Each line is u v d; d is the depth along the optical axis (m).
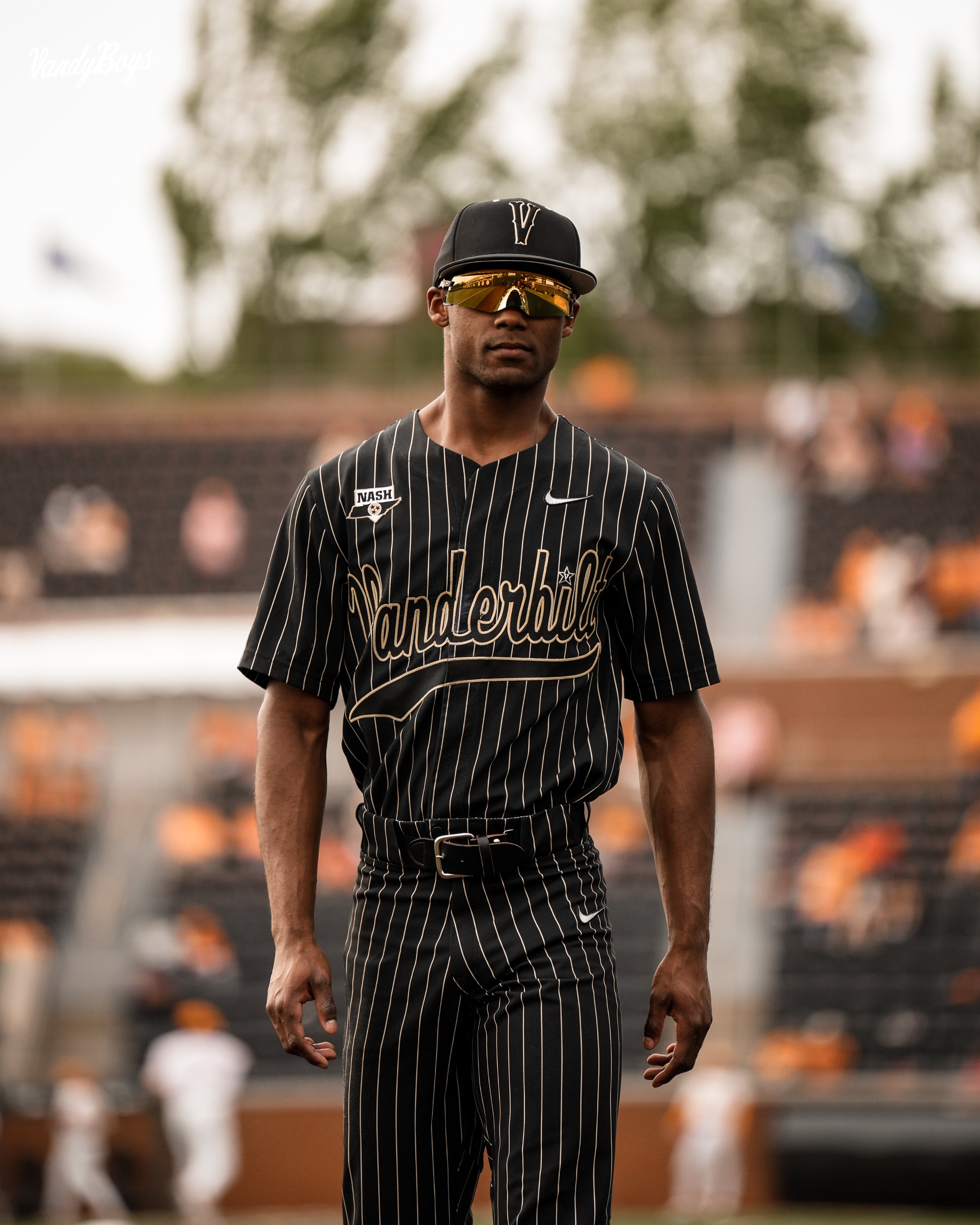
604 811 32.44
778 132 62.00
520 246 5.32
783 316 60.19
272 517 44.12
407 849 5.34
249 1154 25.16
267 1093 25.59
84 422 46.16
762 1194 24.28
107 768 36.38
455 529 5.39
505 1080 5.12
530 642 5.31
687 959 5.64
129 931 31.39
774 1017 28.53
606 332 57.31
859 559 40.19
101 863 33.38
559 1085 5.05
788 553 41.12
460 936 5.26
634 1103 24.86
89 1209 24.58
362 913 5.48
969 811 32.62
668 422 44.81
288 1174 25.11
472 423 5.51
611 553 5.50
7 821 34.69
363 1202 5.52
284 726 5.73
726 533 42.06
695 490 43.53
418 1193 5.48
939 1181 23.77
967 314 60.12
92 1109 24.86
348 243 63.59
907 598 38.34
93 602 42.50
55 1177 24.67
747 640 38.62
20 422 46.09
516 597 5.34
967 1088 24.98
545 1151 5.00
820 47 61.94
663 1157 24.66
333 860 31.55
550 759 5.30
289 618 5.68
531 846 5.25
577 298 5.50
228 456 45.47
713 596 40.16
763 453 44.09
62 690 38.25
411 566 5.38
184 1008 27.41
